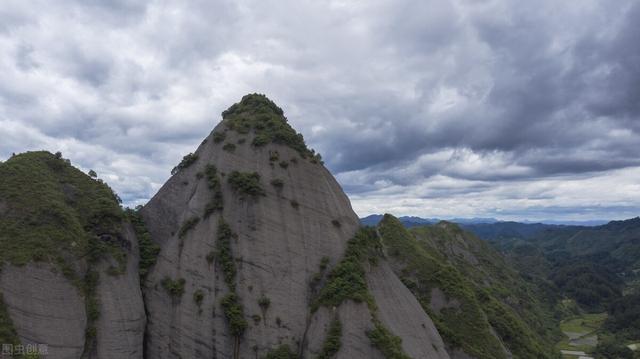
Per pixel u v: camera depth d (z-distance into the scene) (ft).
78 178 206.69
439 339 200.44
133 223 212.43
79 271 175.01
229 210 203.51
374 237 221.87
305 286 193.06
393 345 172.45
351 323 177.37
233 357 177.78
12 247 166.50
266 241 197.06
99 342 166.91
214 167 216.33
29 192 185.16
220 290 187.62
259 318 182.39
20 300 157.79
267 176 211.82
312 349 176.04
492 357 219.82
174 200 217.77
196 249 197.47
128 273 190.19
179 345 183.52
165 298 190.90
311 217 208.44
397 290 204.13
